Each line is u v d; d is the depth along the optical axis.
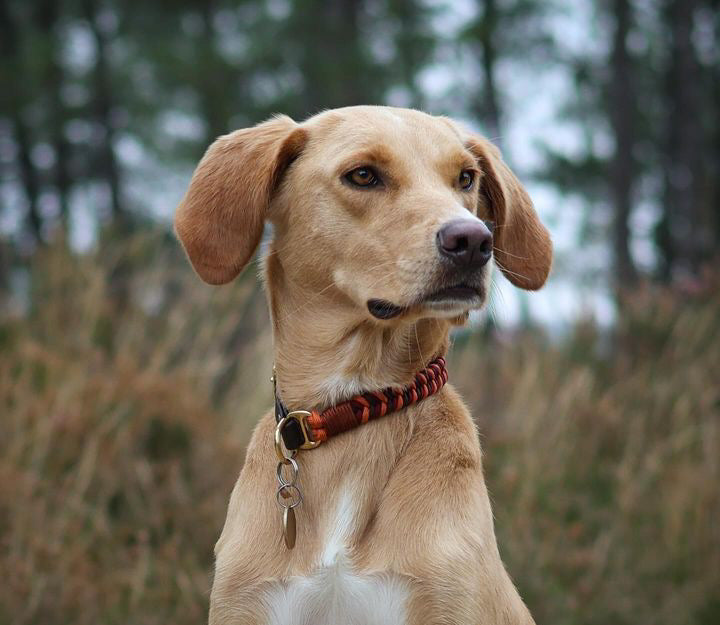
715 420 8.88
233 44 24.47
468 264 3.67
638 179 30.36
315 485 3.82
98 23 23.02
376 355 3.95
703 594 7.45
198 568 6.59
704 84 28.47
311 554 3.68
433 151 4.08
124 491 7.17
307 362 4.06
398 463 3.84
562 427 8.77
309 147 4.19
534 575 7.27
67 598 6.05
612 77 23.14
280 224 4.22
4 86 21.97
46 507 6.77
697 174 23.30
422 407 3.99
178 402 7.88
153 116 25.62
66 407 7.46
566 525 8.16
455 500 3.75
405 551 3.62
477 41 23.72
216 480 7.25
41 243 10.56
